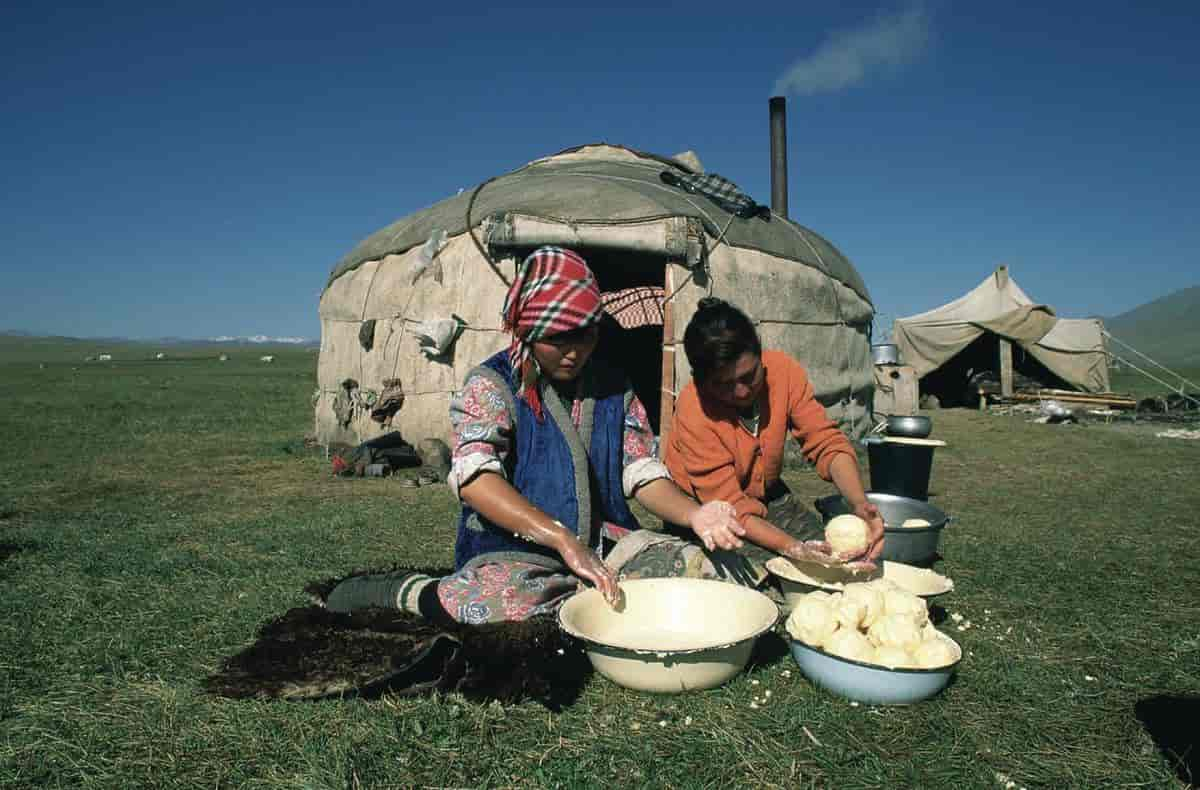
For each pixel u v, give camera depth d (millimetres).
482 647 2420
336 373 9773
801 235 9523
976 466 8469
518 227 7230
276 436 11617
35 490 6988
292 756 2137
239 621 3219
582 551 2377
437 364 8008
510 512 2414
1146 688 2609
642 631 2717
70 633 3080
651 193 7980
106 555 4316
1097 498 6441
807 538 3510
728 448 3273
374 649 2492
